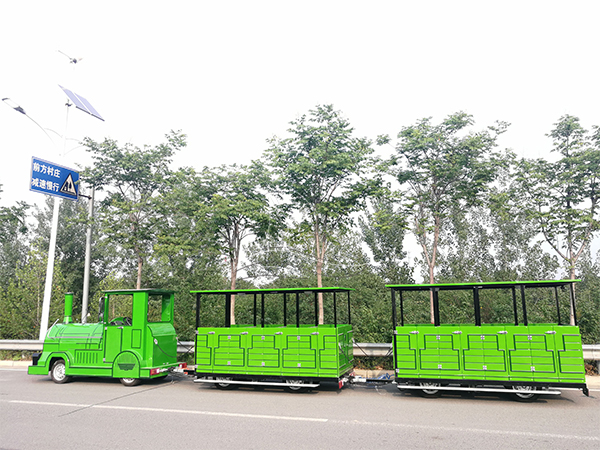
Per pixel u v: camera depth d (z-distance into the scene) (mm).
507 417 7402
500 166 14602
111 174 16438
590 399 8797
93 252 31375
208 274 21000
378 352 11398
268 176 15398
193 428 6840
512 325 8898
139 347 10836
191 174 15898
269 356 9898
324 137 14047
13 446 6008
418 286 9438
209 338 10430
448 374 8906
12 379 12086
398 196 14609
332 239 15016
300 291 10227
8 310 19031
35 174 15328
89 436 6461
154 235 16828
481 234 23703
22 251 31734
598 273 20609
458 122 14328
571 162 13773
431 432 6508
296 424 7035
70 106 17281
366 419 7336
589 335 12273
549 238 14383
